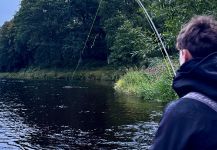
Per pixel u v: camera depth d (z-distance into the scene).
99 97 23.34
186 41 1.80
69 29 53.25
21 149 10.84
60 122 14.95
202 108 1.66
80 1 51.56
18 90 30.06
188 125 1.64
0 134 12.85
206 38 1.77
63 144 11.30
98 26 50.78
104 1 45.47
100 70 47.59
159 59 13.60
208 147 1.61
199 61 1.75
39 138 12.21
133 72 28.27
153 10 7.50
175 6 7.34
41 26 56.28
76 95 25.12
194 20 1.83
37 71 55.34
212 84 1.70
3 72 64.56
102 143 11.17
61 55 53.94
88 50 50.91
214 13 6.97
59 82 41.06
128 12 38.22
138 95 22.92
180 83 1.76
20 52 61.47
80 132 12.88
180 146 1.62
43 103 21.14
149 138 11.53
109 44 43.94
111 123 14.15
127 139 11.49
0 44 65.25
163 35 7.35
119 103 19.77
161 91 19.64
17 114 17.30
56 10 55.00
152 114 15.70
